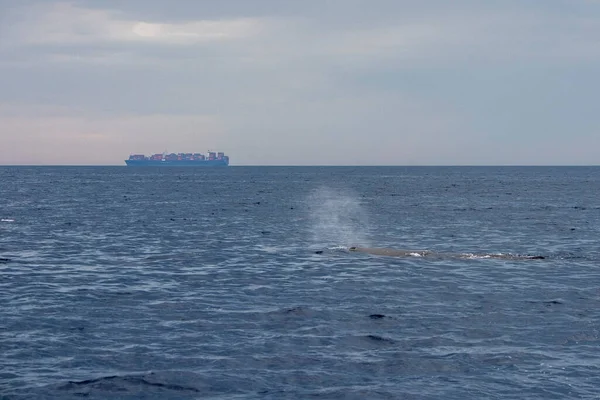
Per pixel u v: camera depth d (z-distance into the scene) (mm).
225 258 43938
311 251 47250
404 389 19688
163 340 24234
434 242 53844
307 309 28953
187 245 50625
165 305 29703
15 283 34781
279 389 19719
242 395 19281
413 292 32750
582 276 37219
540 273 38156
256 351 23031
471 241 54562
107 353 22766
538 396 19172
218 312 28422
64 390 19594
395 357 22422
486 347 23500
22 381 20219
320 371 21156
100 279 36125
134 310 28750
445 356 22531
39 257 44031
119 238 54875
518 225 67625
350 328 25969
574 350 23188
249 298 31344
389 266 40438
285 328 25891
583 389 19688
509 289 33469
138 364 21719
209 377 20609
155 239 54281
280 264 41406
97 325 26250
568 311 28750
